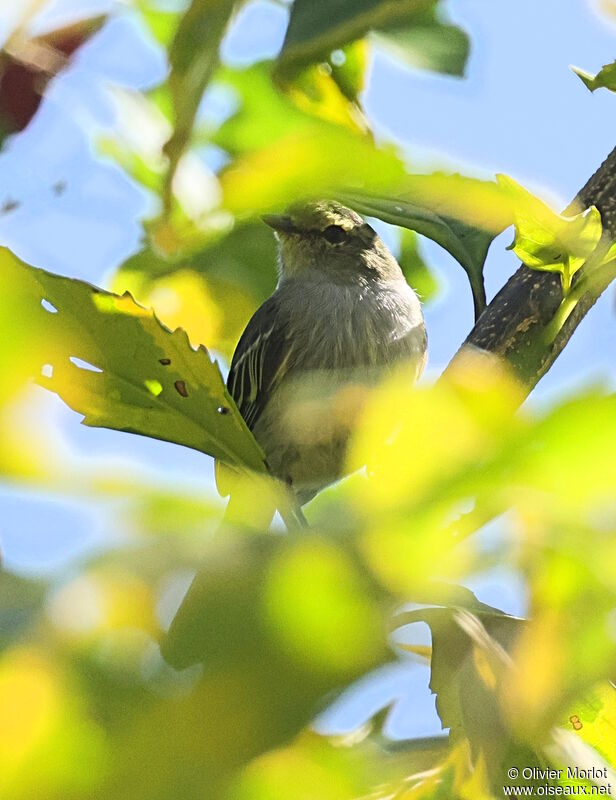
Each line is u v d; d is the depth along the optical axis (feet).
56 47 11.30
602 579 4.50
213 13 9.57
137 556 3.70
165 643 3.64
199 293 22.68
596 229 12.45
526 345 15.85
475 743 7.69
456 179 5.27
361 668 3.74
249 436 10.58
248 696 3.55
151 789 3.39
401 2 10.73
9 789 3.30
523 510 4.12
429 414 4.28
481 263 16.66
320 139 4.50
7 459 4.01
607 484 3.89
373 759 6.56
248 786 3.48
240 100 17.44
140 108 19.67
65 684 3.42
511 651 7.68
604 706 10.15
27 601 3.55
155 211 16.62
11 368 4.15
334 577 3.90
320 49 10.65
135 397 10.50
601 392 3.83
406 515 4.07
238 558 3.85
